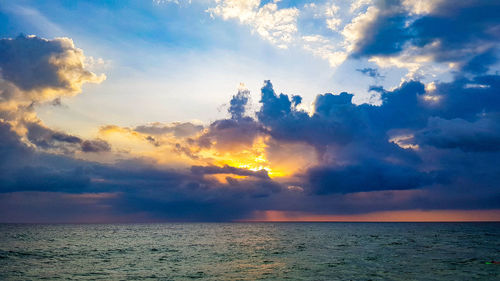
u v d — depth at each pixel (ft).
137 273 115.03
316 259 148.25
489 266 124.16
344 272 112.47
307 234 399.85
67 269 125.29
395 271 113.70
